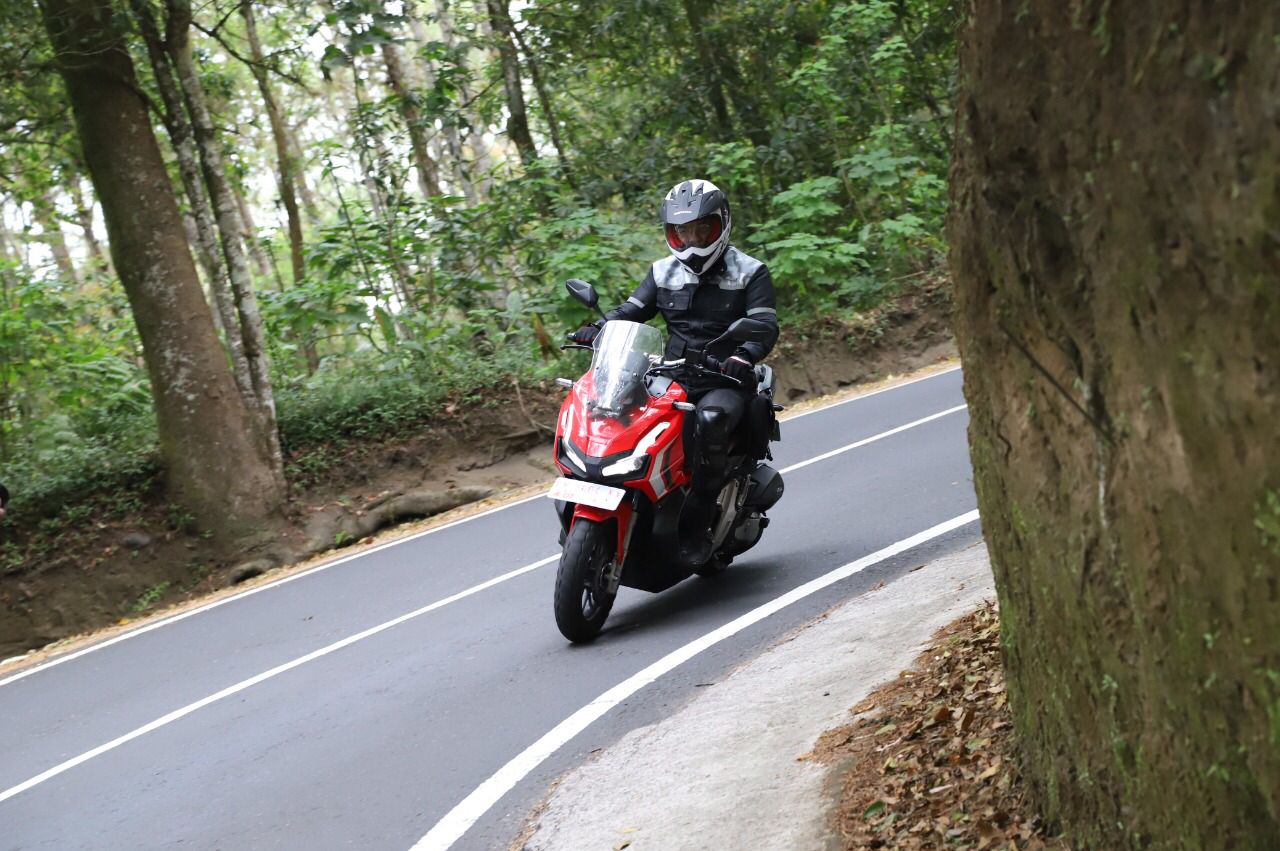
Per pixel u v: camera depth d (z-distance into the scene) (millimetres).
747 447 7617
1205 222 1991
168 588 13352
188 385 13891
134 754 6895
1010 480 3172
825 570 7945
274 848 5141
